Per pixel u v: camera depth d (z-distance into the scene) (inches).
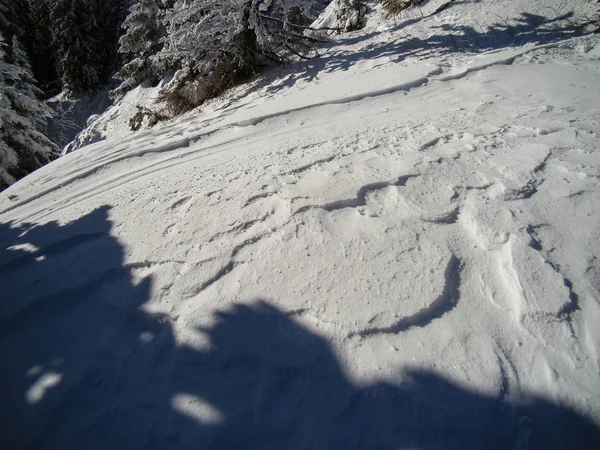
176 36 305.3
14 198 177.5
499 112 130.4
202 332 71.3
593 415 49.5
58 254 105.9
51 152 411.5
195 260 88.0
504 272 69.5
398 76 195.8
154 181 144.4
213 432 56.4
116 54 793.6
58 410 64.6
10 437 62.2
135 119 333.4
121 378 67.8
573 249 70.6
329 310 69.2
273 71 302.4
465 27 253.4
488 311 64.4
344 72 237.8
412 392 55.6
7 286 97.5
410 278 72.1
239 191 111.0
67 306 86.1
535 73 160.6
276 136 166.9
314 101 191.6
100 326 79.6
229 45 300.4
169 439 57.1
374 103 175.8
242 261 84.4
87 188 163.8
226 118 211.0
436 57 216.7
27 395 68.1
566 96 131.5
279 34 304.2
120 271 92.1
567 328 59.1
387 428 52.8
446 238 79.0
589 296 62.6
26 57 733.9
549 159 94.1
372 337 63.4
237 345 67.8
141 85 595.8
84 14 772.0
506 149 103.1
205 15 289.1
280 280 77.5
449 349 59.6
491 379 54.9
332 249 81.6
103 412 63.0
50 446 59.9
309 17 322.3
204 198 112.7
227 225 96.3
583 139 99.5
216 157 157.0
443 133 121.9
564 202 80.4
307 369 61.6
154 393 64.0
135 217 113.7
